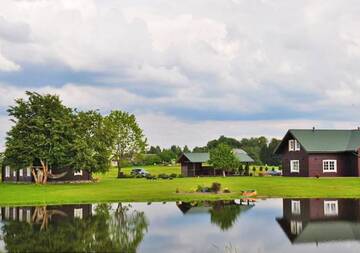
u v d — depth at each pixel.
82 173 66.94
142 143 92.00
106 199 42.84
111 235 27.00
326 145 71.56
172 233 27.75
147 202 41.69
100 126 66.31
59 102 62.81
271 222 31.27
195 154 89.75
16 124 61.16
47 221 31.58
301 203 40.53
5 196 44.62
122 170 115.94
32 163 62.25
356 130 74.44
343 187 51.25
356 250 23.59
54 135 60.34
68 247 23.98
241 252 23.27
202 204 40.38
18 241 25.30
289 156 74.62
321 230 28.45
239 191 48.59
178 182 61.41
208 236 26.92
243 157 92.38
